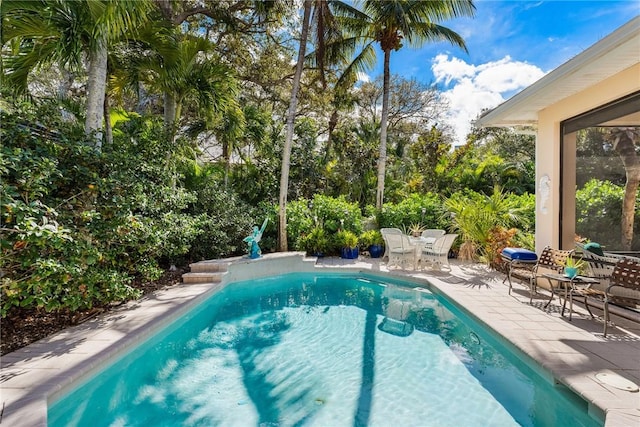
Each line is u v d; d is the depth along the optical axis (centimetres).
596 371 299
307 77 1347
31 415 234
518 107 553
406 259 795
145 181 541
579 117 528
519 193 1269
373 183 1397
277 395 315
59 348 345
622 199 577
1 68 405
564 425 267
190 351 411
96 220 429
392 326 492
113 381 340
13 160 322
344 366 371
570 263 465
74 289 385
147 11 518
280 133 1324
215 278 661
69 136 444
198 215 756
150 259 550
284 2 959
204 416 283
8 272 336
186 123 1030
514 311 472
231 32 1021
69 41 471
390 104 2103
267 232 972
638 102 423
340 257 945
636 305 364
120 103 778
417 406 294
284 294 665
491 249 771
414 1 1004
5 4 427
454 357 389
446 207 972
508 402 299
